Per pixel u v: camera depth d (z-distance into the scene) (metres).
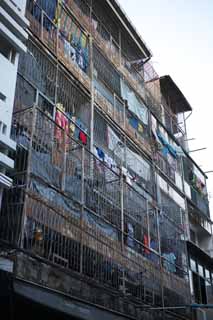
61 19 14.33
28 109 10.61
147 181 17.41
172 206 18.89
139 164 17.14
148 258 14.02
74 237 10.51
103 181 12.71
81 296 10.05
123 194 13.54
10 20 10.24
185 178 22.28
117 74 17.27
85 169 12.08
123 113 16.86
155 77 21.61
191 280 19.42
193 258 20.44
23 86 11.58
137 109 18.27
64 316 9.77
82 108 14.60
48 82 12.91
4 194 9.40
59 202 10.36
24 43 11.59
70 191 11.01
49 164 10.54
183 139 24.28
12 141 9.33
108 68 16.64
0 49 10.16
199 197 23.58
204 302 20.16
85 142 13.80
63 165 10.98
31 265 8.83
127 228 13.31
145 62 20.23
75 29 15.08
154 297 13.45
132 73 18.77
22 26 10.82
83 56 15.15
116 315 11.14
